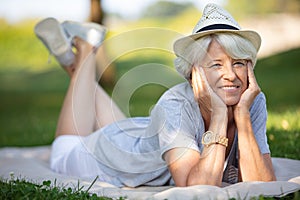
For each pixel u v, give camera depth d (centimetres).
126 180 562
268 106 1448
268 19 2783
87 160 604
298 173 557
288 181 484
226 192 449
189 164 485
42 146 962
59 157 661
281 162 604
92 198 462
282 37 2606
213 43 483
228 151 523
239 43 478
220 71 484
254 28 2717
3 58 2950
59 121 709
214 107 486
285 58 2377
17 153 827
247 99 497
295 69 2178
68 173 639
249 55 486
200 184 473
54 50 762
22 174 612
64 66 783
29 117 1672
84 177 604
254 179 493
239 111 497
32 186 494
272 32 2653
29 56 2961
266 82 1978
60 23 758
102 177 586
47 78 2697
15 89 2472
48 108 1936
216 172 476
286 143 728
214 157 479
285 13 2789
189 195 440
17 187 495
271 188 458
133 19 3053
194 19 3100
